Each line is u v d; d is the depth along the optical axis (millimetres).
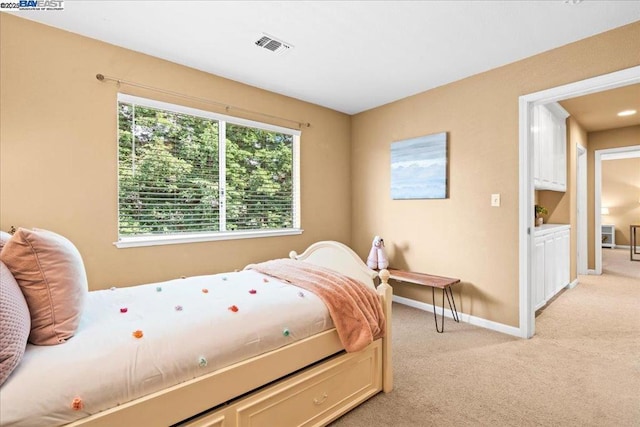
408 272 3406
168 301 1514
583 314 3158
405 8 1944
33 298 1071
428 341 2584
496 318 2809
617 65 2154
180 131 2775
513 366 2162
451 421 1613
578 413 1665
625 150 4703
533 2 1881
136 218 2549
